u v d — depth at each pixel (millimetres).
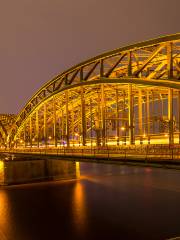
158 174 97000
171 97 40031
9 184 83250
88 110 73562
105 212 53094
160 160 31250
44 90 72312
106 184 79688
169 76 38125
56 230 45875
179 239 37625
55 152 54656
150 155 33969
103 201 60875
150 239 40000
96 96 64500
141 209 53688
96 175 97312
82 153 44969
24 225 48812
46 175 87375
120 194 66625
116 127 54656
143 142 50906
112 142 59812
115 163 36812
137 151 35656
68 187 77500
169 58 38062
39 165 87125
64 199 64500
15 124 95438
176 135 50062
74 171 90188
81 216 51812
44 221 50406
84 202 60938
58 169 88812
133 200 60438
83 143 54875
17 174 84812
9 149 88500
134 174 98188
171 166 30078
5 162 83812
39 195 69688
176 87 37656
